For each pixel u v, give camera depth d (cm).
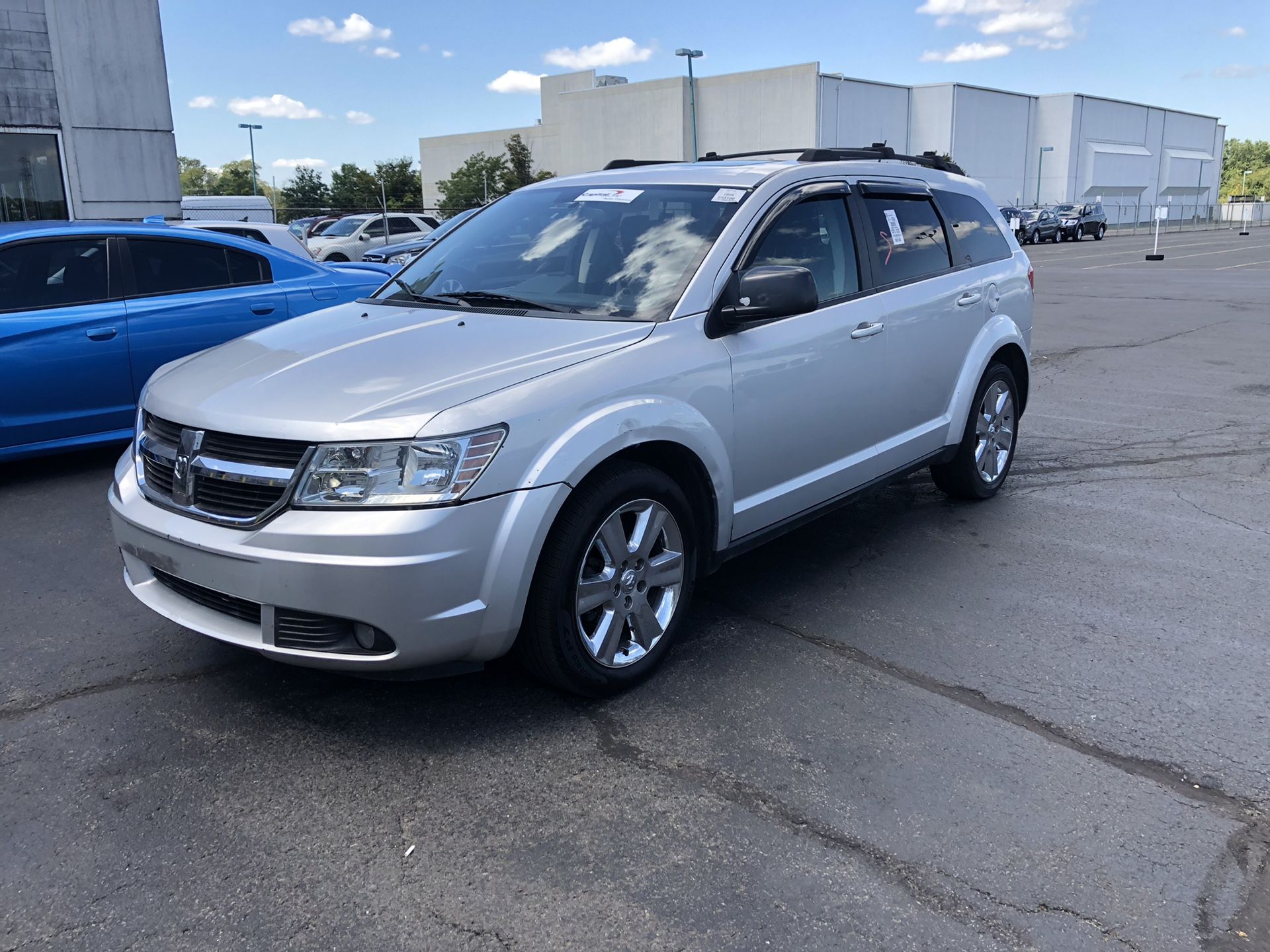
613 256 392
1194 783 292
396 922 238
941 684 352
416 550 278
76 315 594
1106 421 770
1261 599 425
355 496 281
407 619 282
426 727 324
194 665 368
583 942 231
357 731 322
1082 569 462
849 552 488
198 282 652
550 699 342
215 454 302
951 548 491
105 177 1407
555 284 391
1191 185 8375
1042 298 1706
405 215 2619
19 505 564
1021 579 450
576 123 6562
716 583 448
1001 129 6444
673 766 301
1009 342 545
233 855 262
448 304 393
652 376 335
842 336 417
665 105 6100
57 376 590
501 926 236
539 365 317
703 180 418
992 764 301
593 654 329
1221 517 535
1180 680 353
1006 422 573
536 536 298
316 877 253
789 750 310
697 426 348
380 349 338
